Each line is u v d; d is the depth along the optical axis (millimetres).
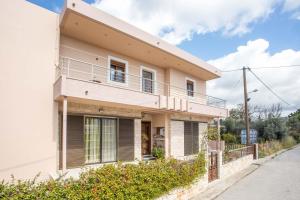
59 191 4246
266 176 11969
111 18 9758
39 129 8367
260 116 36188
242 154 14812
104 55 11797
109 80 11805
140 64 13727
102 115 10914
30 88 8305
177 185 7109
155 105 11633
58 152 9094
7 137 7641
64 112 8039
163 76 15297
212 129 15070
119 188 5188
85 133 10320
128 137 12023
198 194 8406
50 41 9000
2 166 7465
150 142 14516
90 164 10258
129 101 10258
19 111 7969
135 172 5816
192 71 16422
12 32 8047
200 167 8797
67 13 8625
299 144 37875
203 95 18469
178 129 15039
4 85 7730
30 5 8602
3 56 7789
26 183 4414
